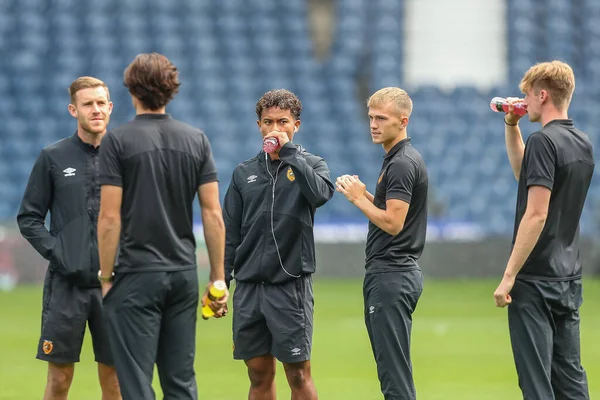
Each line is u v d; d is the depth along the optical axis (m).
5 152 90.19
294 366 23.84
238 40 99.94
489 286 72.12
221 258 20.67
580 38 101.00
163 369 20.55
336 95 98.00
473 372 37.19
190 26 99.25
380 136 23.61
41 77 94.81
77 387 33.50
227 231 24.66
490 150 93.44
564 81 22.11
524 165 22.05
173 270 20.19
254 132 93.94
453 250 76.94
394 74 98.88
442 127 94.88
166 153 20.16
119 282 20.11
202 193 20.56
